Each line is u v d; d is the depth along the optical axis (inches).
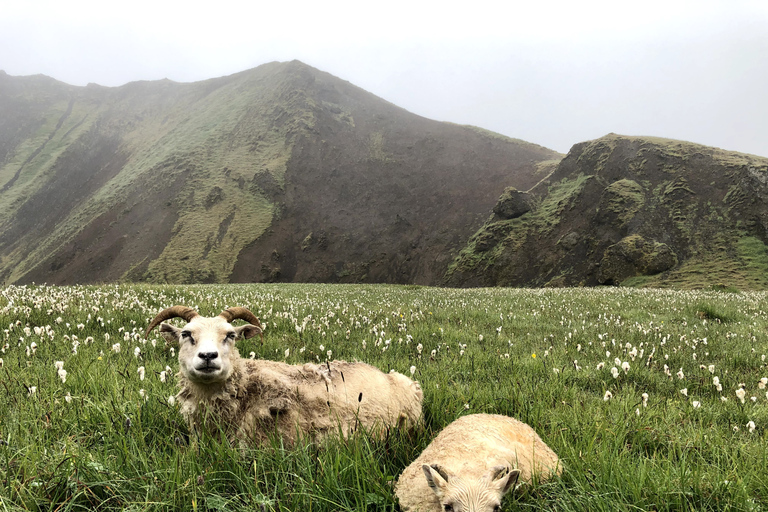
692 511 128.4
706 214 3196.4
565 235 3767.2
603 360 344.2
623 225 3398.1
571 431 191.5
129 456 147.3
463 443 161.0
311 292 1078.4
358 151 7632.9
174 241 5664.4
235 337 182.4
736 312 570.3
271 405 171.0
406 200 6584.6
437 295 978.7
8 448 143.7
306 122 7844.5
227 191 6456.7
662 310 620.1
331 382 190.9
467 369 300.8
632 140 4035.4
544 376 295.0
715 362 342.6
